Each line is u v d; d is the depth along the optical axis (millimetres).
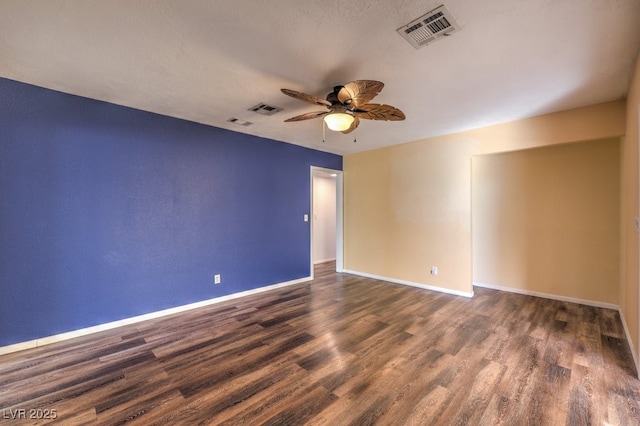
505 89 2695
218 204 3992
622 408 1834
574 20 1718
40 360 2438
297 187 5043
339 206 5902
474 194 4809
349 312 3568
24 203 2625
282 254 4809
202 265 3832
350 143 4898
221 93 2828
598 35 1863
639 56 2064
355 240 5680
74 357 2488
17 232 2594
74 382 2133
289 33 1868
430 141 4527
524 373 2227
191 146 3713
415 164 4730
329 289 4621
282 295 4301
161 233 3467
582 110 3137
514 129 3617
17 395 1985
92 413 1809
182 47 2027
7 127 2535
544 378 2162
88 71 2379
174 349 2631
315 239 7059
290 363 2385
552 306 3775
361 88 2080
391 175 5062
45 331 2727
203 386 2082
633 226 2547
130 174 3229
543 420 1738
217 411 1826
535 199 4277
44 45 1995
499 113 3338
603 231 3764
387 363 2381
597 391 2006
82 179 2924
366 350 2600
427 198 4590
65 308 2836
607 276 3727
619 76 2420
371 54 2113
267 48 2041
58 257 2797
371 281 5137
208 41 1960
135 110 3258
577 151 3957
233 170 4148
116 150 3131
